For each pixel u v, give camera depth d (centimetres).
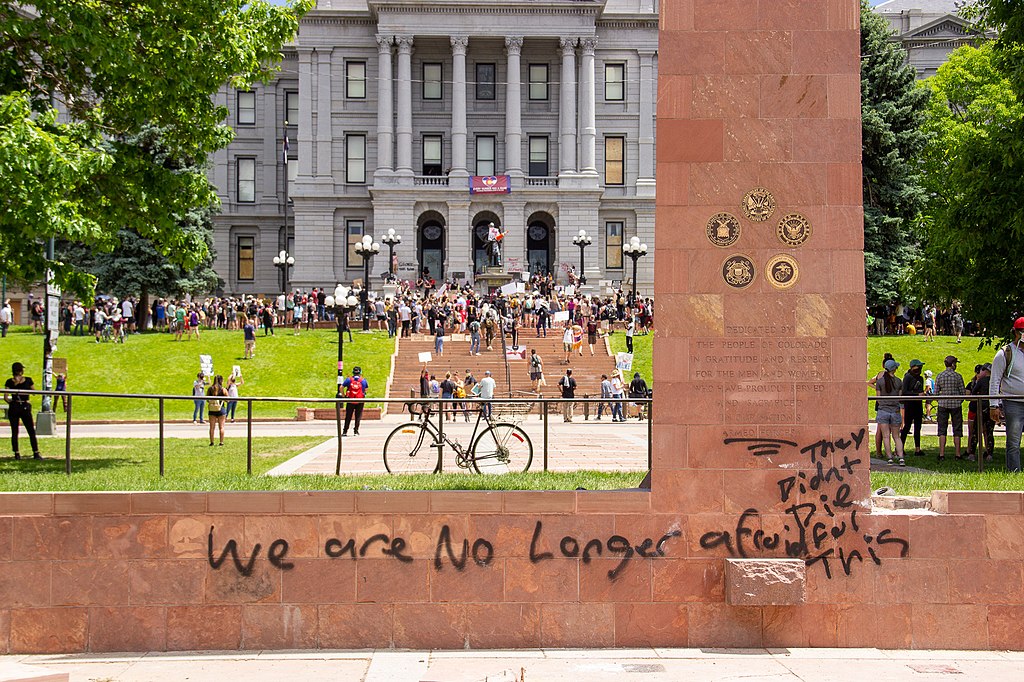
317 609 1014
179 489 1130
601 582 1015
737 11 1011
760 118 1008
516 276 6975
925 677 918
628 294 6750
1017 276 2006
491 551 1018
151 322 6278
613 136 7850
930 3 8694
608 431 1869
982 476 1309
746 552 1005
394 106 7662
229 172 8269
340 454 1340
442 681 905
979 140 2048
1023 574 1011
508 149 7588
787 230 1005
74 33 1700
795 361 1003
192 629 1010
